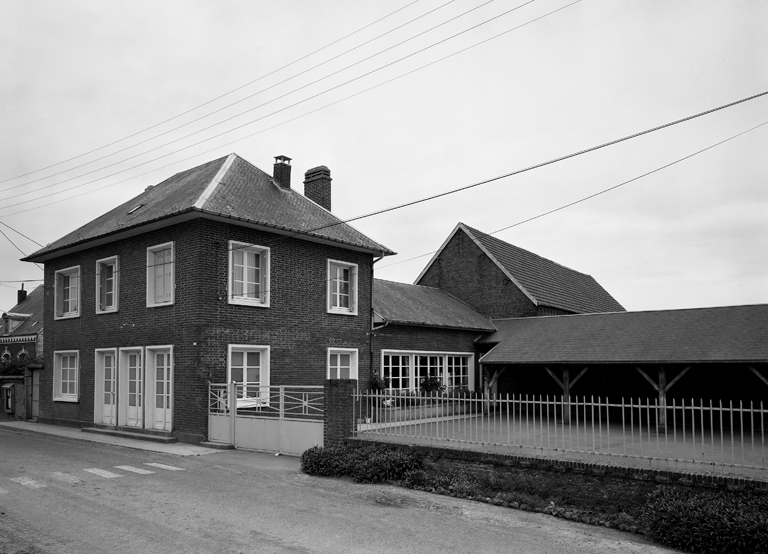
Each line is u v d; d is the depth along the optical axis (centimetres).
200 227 1571
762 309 1850
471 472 1045
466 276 2856
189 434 1539
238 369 1647
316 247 1873
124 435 1678
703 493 820
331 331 1889
